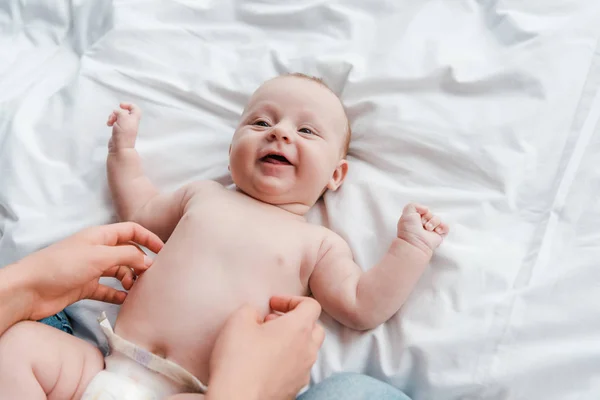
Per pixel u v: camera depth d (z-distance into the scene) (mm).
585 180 923
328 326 933
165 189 1096
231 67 1178
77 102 1107
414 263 865
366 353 896
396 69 1062
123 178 1031
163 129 1118
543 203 919
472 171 965
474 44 1067
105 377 761
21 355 713
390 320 910
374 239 964
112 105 1130
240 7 1229
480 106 1004
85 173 1063
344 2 1176
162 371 777
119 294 892
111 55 1172
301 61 1141
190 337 820
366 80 1073
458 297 867
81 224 1021
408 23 1110
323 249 944
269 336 658
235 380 594
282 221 957
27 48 1260
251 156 969
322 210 1050
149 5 1218
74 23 1271
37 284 720
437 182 981
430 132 997
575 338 814
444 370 842
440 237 892
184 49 1192
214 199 976
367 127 1057
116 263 770
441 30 1094
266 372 619
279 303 831
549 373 800
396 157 1018
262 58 1171
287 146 958
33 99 1146
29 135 1077
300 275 930
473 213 931
